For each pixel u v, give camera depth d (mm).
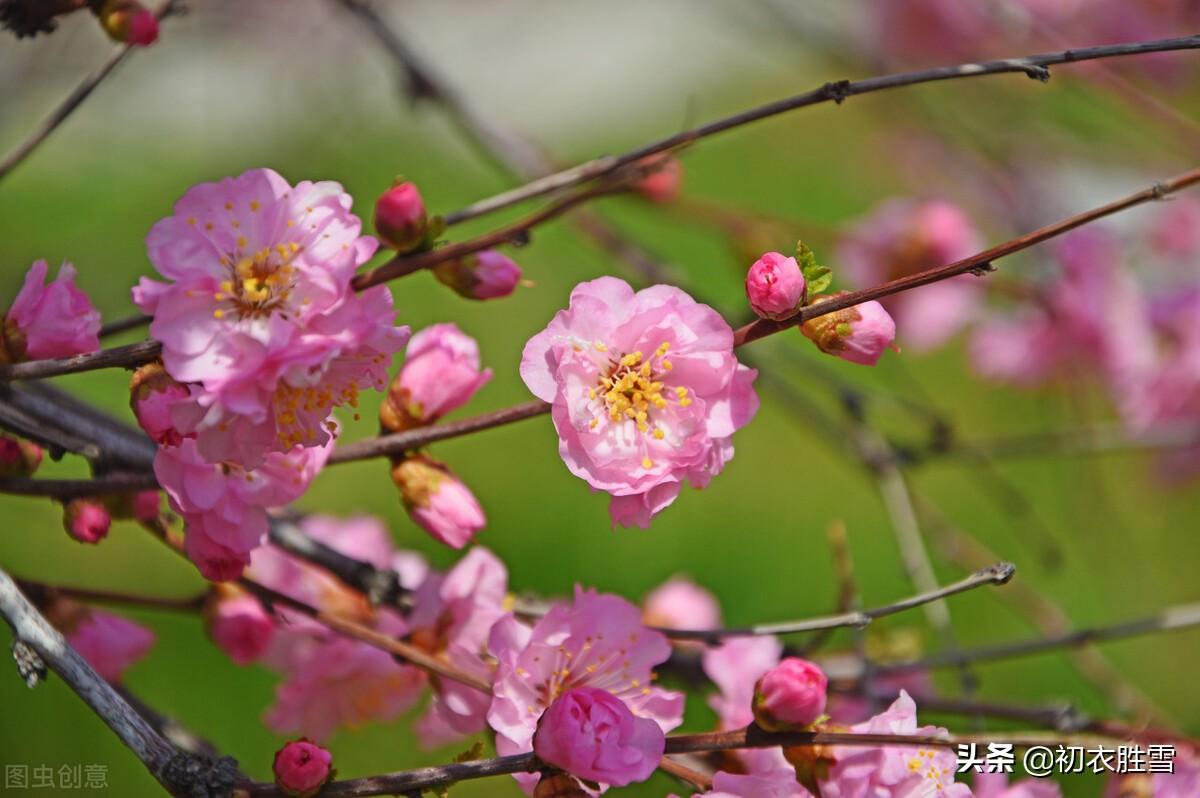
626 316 558
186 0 872
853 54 911
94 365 551
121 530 1007
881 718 570
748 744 561
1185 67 963
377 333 548
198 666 942
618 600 578
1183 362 803
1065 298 819
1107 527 1019
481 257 575
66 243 983
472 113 723
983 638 1005
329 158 1015
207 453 547
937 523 722
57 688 881
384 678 634
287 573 638
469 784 846
